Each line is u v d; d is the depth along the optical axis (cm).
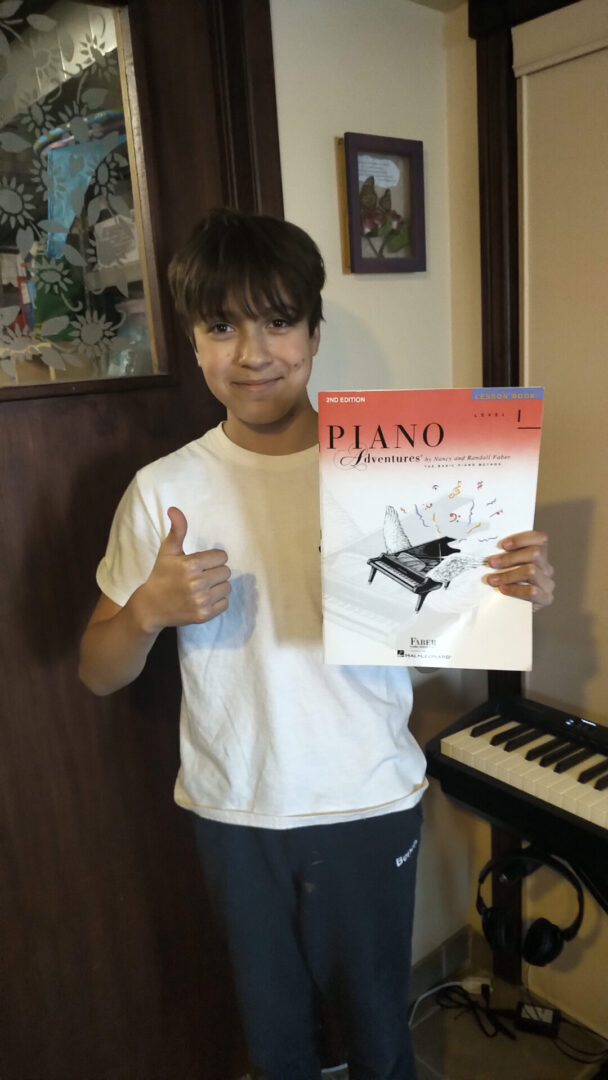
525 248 126
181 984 130
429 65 128
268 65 109
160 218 108
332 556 83
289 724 89
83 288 103
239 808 92
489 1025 147
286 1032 105
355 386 129
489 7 117
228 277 78
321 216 120
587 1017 144
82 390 103
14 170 95
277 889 97
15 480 101
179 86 108
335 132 119
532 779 111
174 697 121
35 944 113
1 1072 113
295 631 89
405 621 84
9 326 97
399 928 99
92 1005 121
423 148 130
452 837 157
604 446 121
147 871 122
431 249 135
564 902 144
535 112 119
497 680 143
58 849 113
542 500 132
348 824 92
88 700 112
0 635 103
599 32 107
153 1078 129
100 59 100
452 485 81
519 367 131
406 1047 104
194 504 90
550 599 84
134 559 92
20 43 93
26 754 108
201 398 116
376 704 92
